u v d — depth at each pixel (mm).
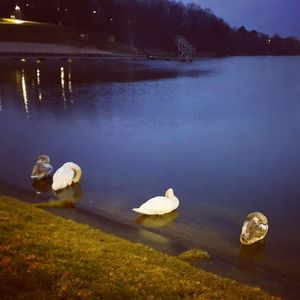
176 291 11188
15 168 28391
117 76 91688
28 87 72250
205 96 66750
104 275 11188
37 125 42875
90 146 34875
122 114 49625
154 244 16953
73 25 178375
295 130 41719
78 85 76188
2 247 11633
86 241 14305
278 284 14273
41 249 12148
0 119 45875
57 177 24125
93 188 24625
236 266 15430
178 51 184375
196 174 27766
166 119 47000
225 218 20781
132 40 183125
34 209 18125
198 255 15789
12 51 119188
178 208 21859
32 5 181000
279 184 25922
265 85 83375
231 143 36375
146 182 26016
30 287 9812
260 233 17781
